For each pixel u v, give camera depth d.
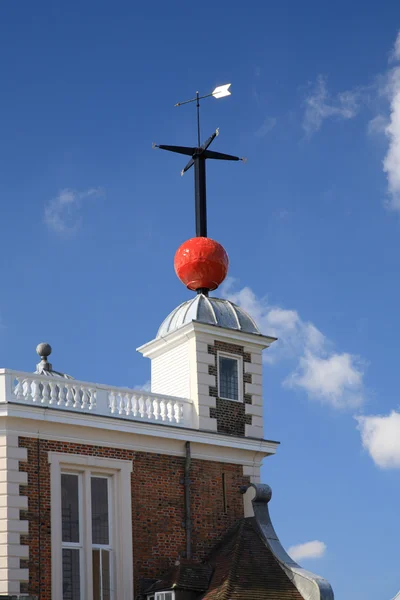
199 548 34.41
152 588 32.47
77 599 31.42
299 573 33.22
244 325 38.06
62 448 31.97
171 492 34.34
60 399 32.38
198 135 40.84
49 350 38.25
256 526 35.28
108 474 33.22
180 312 37.75
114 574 32.44
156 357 38.12
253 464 36.84
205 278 38.41
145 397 34.66
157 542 33.50
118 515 32.91
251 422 37.22
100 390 33.44
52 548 30.83
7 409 30.78
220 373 37.00
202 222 39.84
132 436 33.75
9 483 30.56
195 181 40.22
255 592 32.34
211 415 36.06
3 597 28.66
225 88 39.75
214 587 32.41
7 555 29.97
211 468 35.69
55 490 31.44
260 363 38.25
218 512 35.31
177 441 34.88
